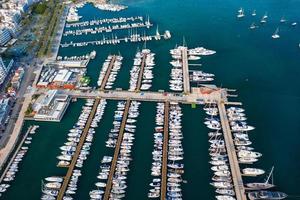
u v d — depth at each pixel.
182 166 184.88
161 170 183.50
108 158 190.62
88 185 177.50
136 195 171.75
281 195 167.50
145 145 199.62
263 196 166.62
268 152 193.25
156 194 171.00
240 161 186.88
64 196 172.00
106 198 170.00
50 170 187.12
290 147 196.62
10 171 186.25
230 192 170.38
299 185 173.75
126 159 190.25
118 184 175.88
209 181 177.25
